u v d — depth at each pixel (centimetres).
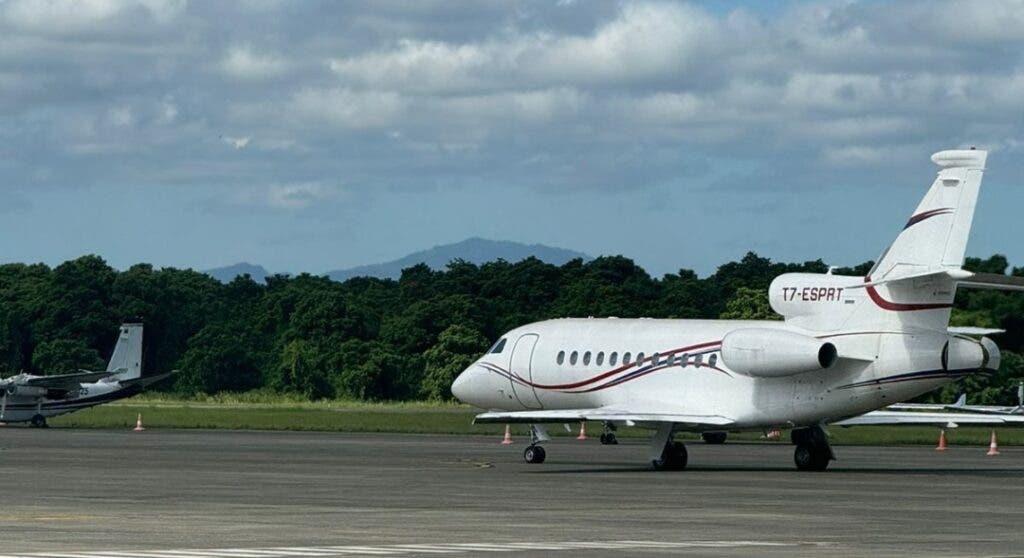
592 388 13825
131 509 8581
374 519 8019
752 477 11900
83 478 11319
